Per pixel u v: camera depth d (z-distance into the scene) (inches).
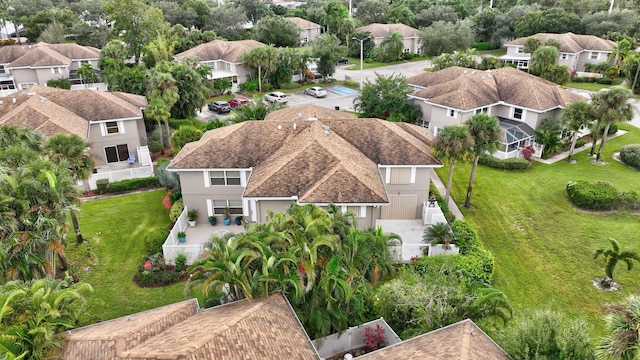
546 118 1745.8
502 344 642.8
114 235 1181.1
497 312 736.3
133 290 965.8
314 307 714.8
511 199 1379.2
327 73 2903.5
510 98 1797.5
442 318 733.3
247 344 569.0
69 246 1116.5
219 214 1234.0
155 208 1331.2
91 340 586.2
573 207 1330.0
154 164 1619.1
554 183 1478.8
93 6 4197.8
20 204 807.1
